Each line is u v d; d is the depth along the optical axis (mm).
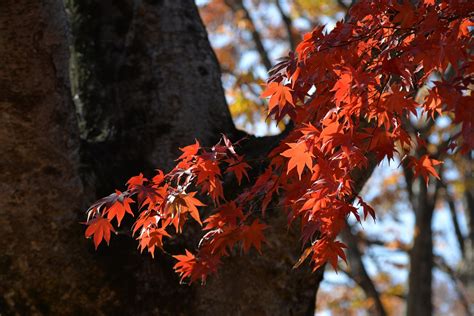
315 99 3400
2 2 3939
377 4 3371
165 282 4719
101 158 4918
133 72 5305
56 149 4352
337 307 13344
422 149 7414
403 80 3361
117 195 3607
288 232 4695
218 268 4781
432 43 3176
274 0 11609
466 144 3129
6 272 4410
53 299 4465
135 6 5461
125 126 5172
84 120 5254
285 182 3688
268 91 3381
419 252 9484
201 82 5340
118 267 4586
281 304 4836
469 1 3238
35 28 4070
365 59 3418
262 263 4773
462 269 11680
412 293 9438
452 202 12258
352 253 10156
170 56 5332
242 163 3805
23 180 4293
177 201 3516
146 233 3721
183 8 5547
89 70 5395
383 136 3309
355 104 3197
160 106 5199
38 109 4223
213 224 3787
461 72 3285
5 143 4223
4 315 4480
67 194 4426
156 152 5074
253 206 4074
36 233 4375
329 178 3283
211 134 5180
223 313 4750
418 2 3736
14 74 4109
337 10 11242
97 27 5504
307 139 3244
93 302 4516
